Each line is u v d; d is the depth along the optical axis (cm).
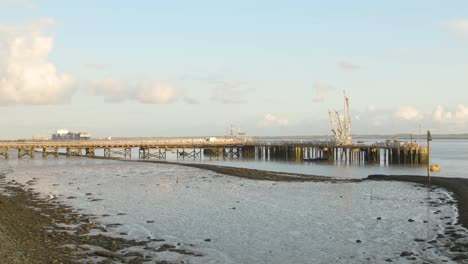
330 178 5884
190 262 2245
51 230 2820
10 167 7694
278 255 2389
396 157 8838
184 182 5475
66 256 2230
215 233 2862
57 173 6644
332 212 3503
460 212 3362
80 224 3044
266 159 10919
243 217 3347
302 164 9331
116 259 2225
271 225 3080
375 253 2391
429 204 3759
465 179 5122
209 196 4356
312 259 2314
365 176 6806
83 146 10469
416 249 2434
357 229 2927
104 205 3850
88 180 5716
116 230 2925
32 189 4831
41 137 16088
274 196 4331
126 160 9394
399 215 3331
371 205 3772
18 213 3284
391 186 4934
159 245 2550
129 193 4562
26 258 2141
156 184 5288
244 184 5259
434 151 16612
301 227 3009
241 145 11500
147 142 10788
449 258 2244
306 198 4194
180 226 3056
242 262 2270
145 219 3278
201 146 11150
